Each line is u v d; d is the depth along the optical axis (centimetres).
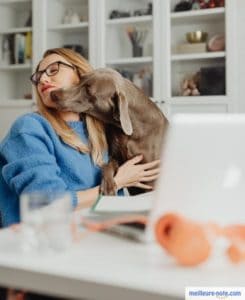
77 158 140
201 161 63
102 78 149
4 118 354
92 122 151
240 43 291
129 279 54
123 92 151
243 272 59
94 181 143
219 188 65
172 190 65
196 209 66
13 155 128
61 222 69
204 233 62
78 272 57
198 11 299
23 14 362
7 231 81
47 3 338
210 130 62
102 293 55
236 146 63
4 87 365
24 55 351
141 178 149
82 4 339
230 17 290
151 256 65
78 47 337
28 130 131
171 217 62
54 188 120
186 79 308
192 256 59
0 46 359
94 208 91
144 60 314
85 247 69
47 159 126
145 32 317
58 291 58
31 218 69
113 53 324
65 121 149
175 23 312
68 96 144
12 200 129
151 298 53
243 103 292
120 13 321
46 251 66
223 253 65
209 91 300
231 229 64
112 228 77
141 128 156
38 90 151
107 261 62
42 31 338
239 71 293
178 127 61
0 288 66
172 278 55
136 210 88
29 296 66
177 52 311
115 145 156
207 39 305
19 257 63
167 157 63
